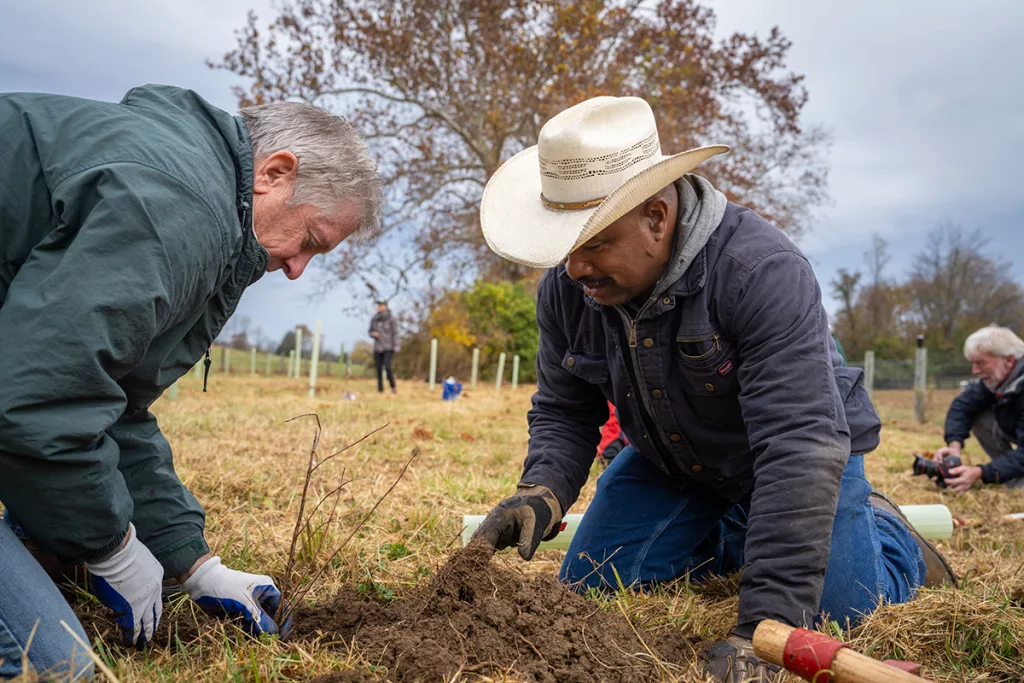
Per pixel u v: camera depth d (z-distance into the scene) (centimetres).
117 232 164
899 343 4209
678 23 2202
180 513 230
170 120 186
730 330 233
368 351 2764
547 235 225
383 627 222
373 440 670
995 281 4169
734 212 241
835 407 220
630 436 282
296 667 201
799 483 210
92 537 183
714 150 214
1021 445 584
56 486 170
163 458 231
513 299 2447
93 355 162
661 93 2112
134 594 202
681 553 305
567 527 338
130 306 164
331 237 211
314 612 243
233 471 454
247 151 195
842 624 249
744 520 331
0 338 161
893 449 877
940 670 217
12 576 167
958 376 2573
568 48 2116
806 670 163
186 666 203
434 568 302
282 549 312
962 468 550
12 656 166
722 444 263
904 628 232
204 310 201
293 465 504
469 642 209
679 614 264
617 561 300
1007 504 521
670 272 229
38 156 175
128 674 189
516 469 575
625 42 2239
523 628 214
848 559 255
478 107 2297
